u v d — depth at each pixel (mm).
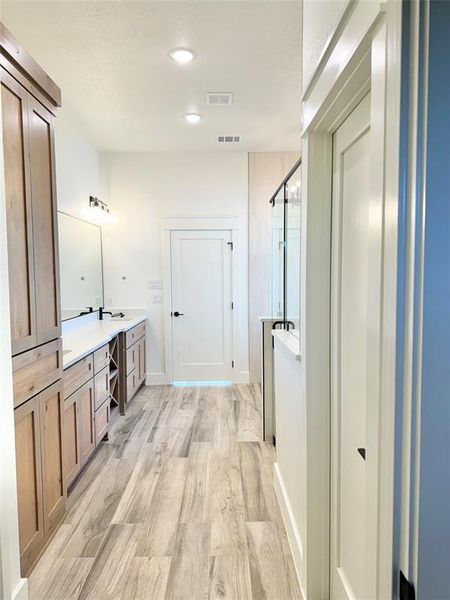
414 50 604
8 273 1681
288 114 3852
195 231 5191
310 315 1649
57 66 2914
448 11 582
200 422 3887
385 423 718
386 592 707
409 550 633
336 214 1571
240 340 5262
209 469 2936
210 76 3086
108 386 3510
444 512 618
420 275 607
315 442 1675
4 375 1590
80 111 3744
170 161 5121
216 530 2229
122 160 5102
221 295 5254
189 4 2242
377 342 769
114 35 2533
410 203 621
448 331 604
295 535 1983
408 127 621
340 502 1579
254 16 2352
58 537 2168
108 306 5191
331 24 1233
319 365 1658
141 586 1833
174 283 5234
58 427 2256
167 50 2713
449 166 594
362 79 1144
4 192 1631
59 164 3689
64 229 3789
